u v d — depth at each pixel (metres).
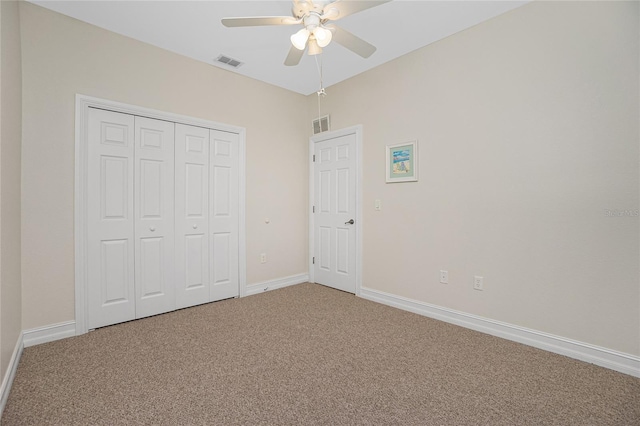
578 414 1.53
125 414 1.52
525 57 2.31
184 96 3.09
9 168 1.86
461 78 2.67
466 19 2.50
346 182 3.73
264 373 1.91
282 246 4.00
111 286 2.68
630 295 1.91
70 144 2.44
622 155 1.93
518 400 1.64
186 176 3.15
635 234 1.89
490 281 2.51
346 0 1.66
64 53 2.41
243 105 3.57
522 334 2.34
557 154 2.18
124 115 2.75
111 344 2.30
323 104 3.99
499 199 2.46
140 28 2.62
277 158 3.93
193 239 3.20
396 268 3.18
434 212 2.87
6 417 1.49
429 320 2.81
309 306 3.21
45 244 2.33
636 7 1.88
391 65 3.21
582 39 2.07
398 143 3.15
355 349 2.23
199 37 2.76
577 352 2.10
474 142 2.60
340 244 3.82
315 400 1.64
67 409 1.56
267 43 2.87
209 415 1.52
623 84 1.92
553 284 2.20
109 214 2.67
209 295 3.32
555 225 2.19
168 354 2.15
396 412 1.55
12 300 1.91
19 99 2.13
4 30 1.74
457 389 1.74
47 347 2.24
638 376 1.87
